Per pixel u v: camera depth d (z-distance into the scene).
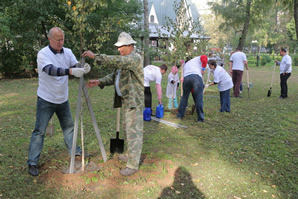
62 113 3.52
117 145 3.96
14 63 15.56
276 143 4.60
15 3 12.66
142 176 3.32
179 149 4.34
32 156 3.33
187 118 6.32
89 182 3.14
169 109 7.13
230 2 19.80
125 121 3.53
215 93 10.03
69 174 3.29
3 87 11.71
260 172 3.54
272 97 9.16
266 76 16.73
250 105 7.83
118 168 3.49
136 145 3.32
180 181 3.26
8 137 4.80
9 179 3.21
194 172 3.50
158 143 4.62
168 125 5.73
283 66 8.79
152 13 32.25
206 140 4.81
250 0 18.97
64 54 3.22
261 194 3.01
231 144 4.59
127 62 3.04
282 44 44.94
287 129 5.46
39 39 14.98
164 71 6.34
